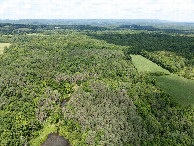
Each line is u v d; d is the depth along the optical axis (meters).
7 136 62.75
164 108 81.75
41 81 104.00
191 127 68.44
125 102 83.81
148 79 111.94
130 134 63.97
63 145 67.31
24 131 68.19
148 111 80.38
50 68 122.62
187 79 121.88
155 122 71.00
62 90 100.94
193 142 61.59
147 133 65.69
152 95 90.50
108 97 88.75
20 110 77.19
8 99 83.19
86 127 70.44
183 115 76.19
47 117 81.06
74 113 78.69
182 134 65.31
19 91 90.19
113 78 114.75
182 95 101.62
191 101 95.69
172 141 63.25
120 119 72.19
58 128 76.06
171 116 76.12
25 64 126.69
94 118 73.44
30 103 82.75
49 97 90.25
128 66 131.00
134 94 90.69
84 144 64.88
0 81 97.19
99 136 65.62
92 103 83.25
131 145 62.03
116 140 62.53
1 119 69.12
